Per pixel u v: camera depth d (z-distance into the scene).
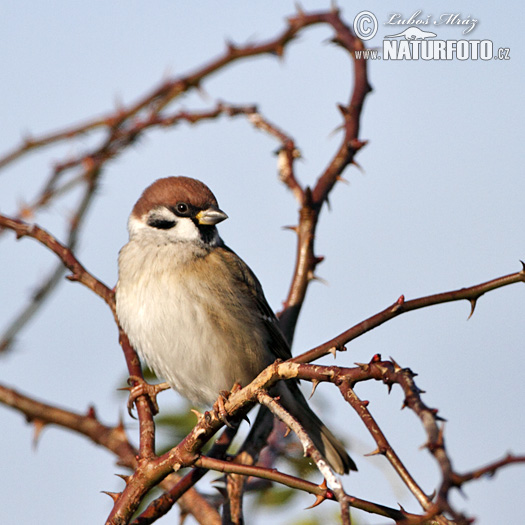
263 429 7.98
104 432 8.33
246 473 5.84
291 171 10.12
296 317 9.48
